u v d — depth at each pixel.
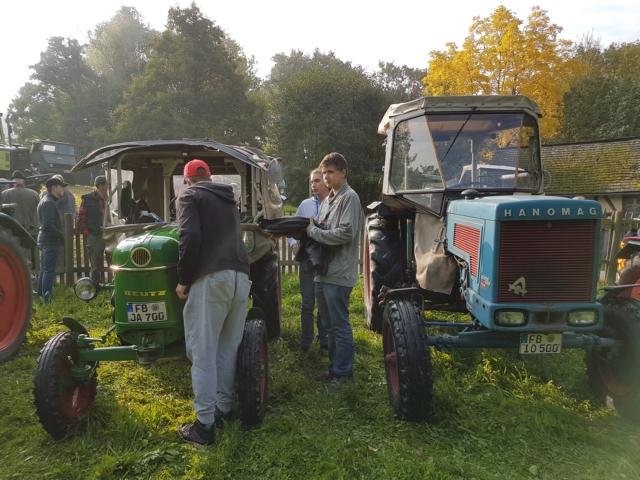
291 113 28.73
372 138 29.50
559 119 22.14
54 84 50.12
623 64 38.03
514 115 4.46
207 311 2.86
